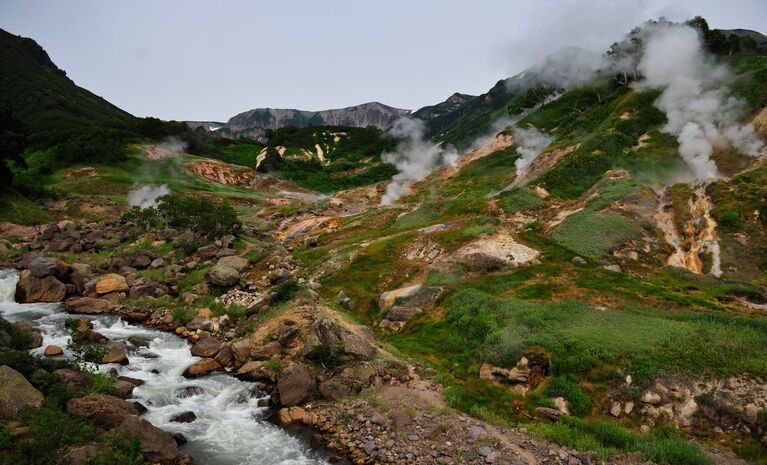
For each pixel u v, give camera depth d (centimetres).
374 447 1806
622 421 2061
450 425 1950
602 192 5253
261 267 4634
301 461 1734
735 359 2188
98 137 10956
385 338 3234
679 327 2553
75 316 3338
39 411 1577
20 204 6656
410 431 1903
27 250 4997
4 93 17525
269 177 12381
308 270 4497
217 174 11694
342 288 4062
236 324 3173
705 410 2000
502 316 3000
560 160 6669
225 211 5753
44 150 10781
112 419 1667
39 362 1925
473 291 3475
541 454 1764
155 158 11231
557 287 3478
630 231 4397
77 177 9294
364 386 2289
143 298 3741
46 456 1373
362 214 7256
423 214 6366
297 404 2156
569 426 2011
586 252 4209
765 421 1875
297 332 2678
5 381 1616
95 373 2156
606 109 7619
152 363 2591
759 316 2961
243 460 1723
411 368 2597
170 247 5131
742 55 7925
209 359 2609
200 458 1720
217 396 2238
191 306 3644
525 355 2484
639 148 6172
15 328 2505
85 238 5578
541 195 5953
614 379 2220
